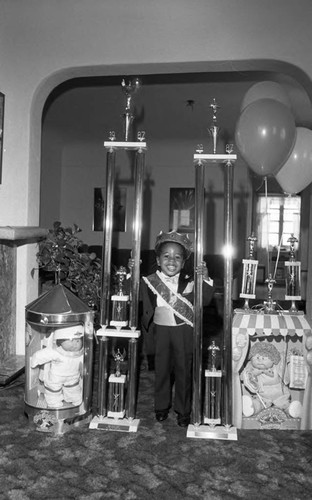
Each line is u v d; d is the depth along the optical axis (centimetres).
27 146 382
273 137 275
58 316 264
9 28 377
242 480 225
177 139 833
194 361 272
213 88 544
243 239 880
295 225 909
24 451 247
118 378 280
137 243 275
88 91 561
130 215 914
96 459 241
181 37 361
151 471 231
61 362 266
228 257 272
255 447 259
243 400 284
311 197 452
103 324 279
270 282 304
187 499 208
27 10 375
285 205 910
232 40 355
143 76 502
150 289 286
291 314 294
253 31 352
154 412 304
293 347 286
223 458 246
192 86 538
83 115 684
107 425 276
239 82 520
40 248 402
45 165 848
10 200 382
